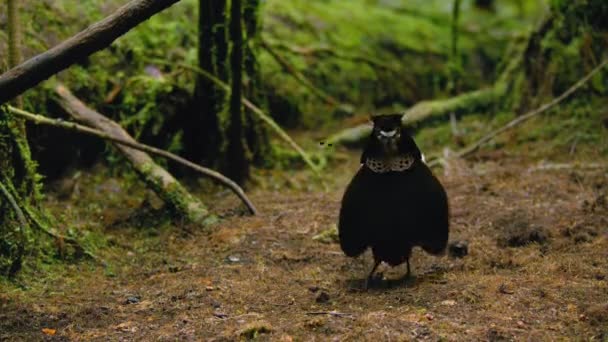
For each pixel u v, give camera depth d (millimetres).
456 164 10625
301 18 14180
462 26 16547
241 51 9695
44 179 9430
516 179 9805
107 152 9875
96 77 10258
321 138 12406
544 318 5887
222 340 5699
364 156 6512
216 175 8969
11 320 6281
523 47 12781
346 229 6812
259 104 10797
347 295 6684
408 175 6492
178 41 11391
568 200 8922
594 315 5828
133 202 9320
